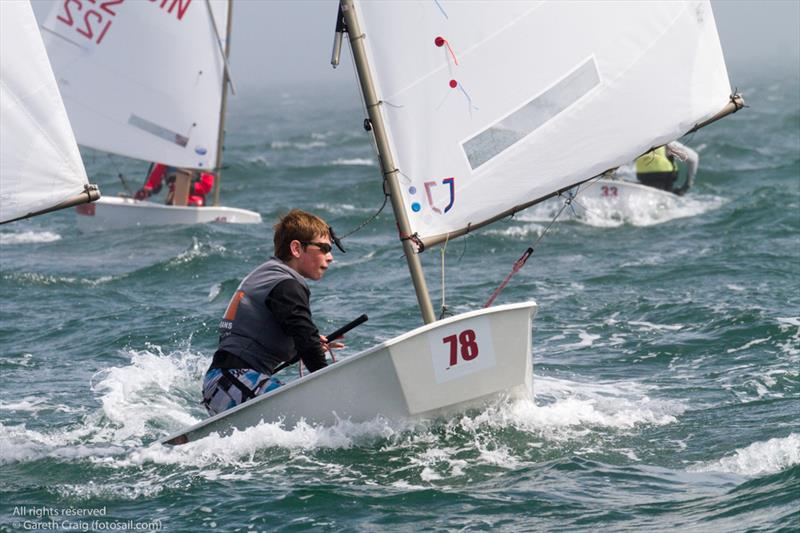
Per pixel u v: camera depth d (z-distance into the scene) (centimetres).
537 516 2042
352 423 2392
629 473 2266
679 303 4122
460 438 2439
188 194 7488
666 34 2600
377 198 9062
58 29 7356
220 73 7356
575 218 6862
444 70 2461
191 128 7362
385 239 6619
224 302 4644
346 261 5731
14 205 2514
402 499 2130
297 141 17500
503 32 2480
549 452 2383
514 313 2425
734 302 4078
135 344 3819
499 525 2006
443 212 2473
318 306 4469
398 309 4341
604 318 4009
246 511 2094
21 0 2464
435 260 5641
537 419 2564
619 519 2019
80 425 2769
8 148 2492
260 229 6988
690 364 3303
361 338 3838
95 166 13438
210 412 2453
